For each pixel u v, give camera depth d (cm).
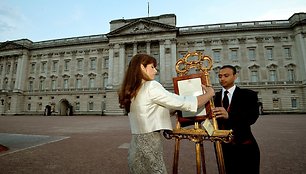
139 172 182
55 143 966
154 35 4831
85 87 5375
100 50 5431
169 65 4634
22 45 5784
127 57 5028
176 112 268
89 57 5488
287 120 2392
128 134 1307
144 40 4853
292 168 537
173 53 4672
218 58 4784
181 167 557
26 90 5747
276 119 2611
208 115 243
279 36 4628
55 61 5722
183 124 259
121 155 713
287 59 4550
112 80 4822
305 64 4294
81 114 5209
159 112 194
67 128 1736
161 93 188
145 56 212
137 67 204
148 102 191
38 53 5897
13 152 764
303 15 4491
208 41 4859
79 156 701
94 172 525
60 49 5734
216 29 4825
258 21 4762
